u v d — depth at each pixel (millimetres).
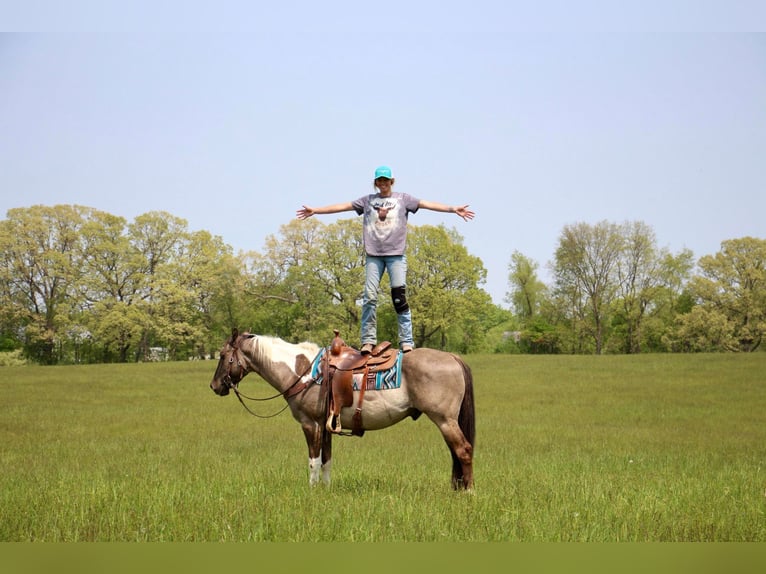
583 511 9523
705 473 14508
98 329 77438
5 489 12383
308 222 79188
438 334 89250
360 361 11562
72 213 80062
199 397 39875
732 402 35688
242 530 8711
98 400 37844
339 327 77438
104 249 79875
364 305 11914
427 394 11102
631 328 90250
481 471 14672
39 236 79000
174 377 51781
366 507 9641
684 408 33656
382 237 11836
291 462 16469
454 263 77875
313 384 11773
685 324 84812
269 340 12367
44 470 15938
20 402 36062
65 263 78000
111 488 11688
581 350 93062
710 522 8930
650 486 11797
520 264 98125
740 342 85938
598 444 21797
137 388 44344
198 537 8539
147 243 83250
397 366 11352
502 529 8602
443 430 11094
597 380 46500
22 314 77750
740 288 85438
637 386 42906
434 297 76312
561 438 23547
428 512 9266
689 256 88000
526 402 36531
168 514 9492
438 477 13250
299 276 78125
